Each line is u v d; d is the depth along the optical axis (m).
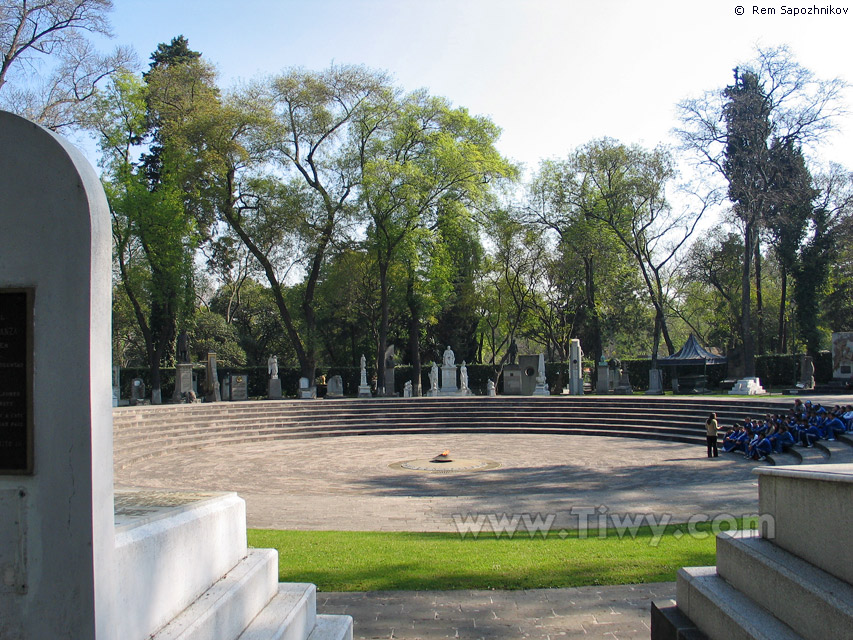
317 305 56.38
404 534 10.90
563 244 48.88
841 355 40.00
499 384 54.34
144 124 42.41
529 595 7.29
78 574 3.43
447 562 8.54
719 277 54.22
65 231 3.62
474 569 8.18
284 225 42.44
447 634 6.34
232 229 45.31
